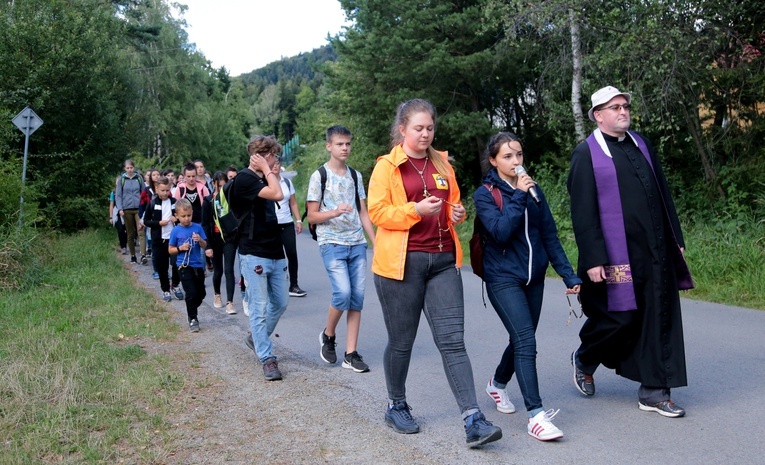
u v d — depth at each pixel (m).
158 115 40.00
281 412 4.85
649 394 4.63
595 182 4.57
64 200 18.77
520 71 17.16
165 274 9.66
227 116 54.19
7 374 5.28
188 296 7.59
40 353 6.05
